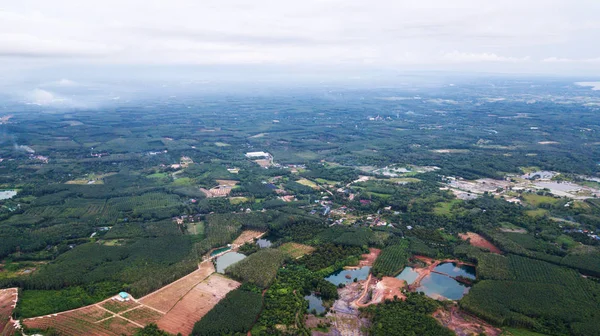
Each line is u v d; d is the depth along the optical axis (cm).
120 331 17262
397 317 18075
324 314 18725
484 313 18150
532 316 18125
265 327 17600
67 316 18200
